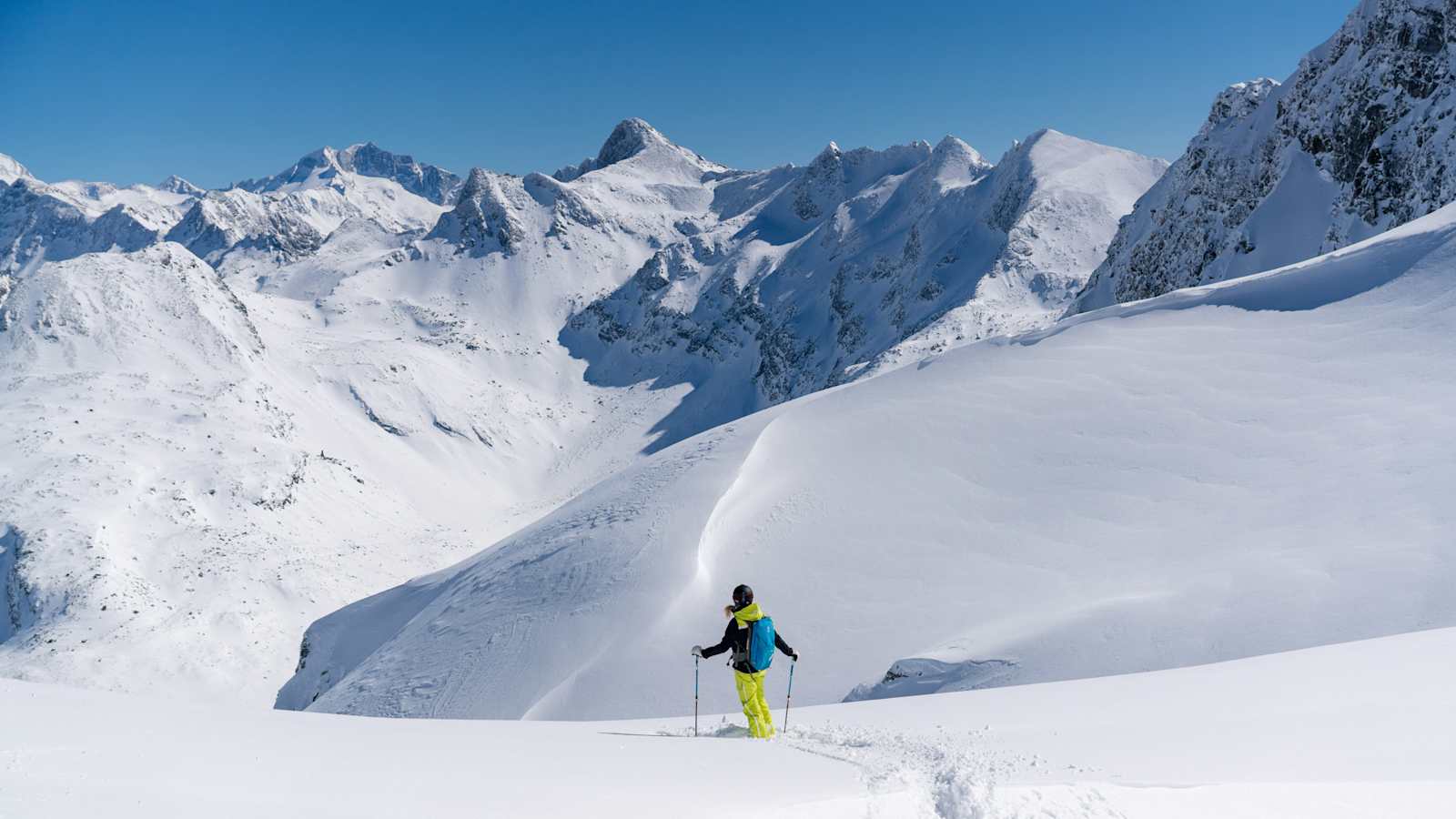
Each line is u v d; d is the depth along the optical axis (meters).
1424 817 4.53
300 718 8.73
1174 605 19.92
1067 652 19.50
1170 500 27.17
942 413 37.78
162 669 89.44
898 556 29.88
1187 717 7.73
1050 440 33.28
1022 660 19.89
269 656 97.06
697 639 28.62
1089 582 24.48
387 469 182.00
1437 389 26.53
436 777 4.74
